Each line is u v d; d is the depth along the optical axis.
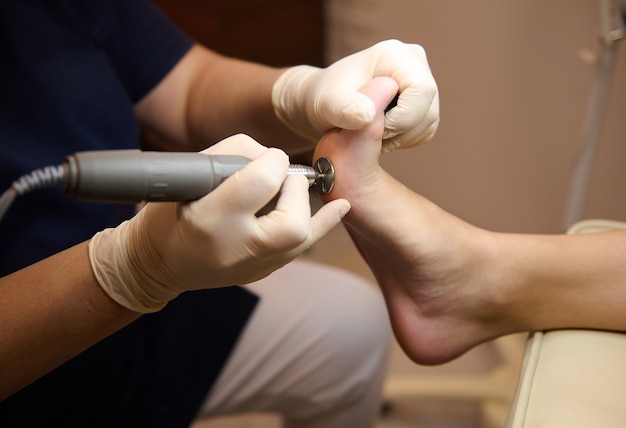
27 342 0.64
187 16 1.70
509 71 1.52
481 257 0.78
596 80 0.97
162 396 0.94
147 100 1.01
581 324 0.75
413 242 0.76
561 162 1.47
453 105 1.70
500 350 1.53
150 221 0.60
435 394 1.43
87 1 0.91
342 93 0.66
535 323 0.78
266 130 0.92
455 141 1.73
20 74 0.84
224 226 0.57
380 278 0.82
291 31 1.82
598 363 0.67
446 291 0.79
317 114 0.73
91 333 0.65
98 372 0.85
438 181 1.83
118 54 0.96
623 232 0.80
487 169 1.67
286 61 1.85
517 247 0.79
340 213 0.63
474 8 1.55
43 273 0.65
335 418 1.05
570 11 1.34
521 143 1.55
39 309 0.64
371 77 0.72
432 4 1.66
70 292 0.64
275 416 1.51
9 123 0.83
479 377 1.50
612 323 0.74
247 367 0.99
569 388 0.63
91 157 0.53
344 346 1.01
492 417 1.40
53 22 0.88
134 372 0.91
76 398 0.84
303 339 1.00
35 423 0.82
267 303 1.01
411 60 0.70
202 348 0.97
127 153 0.54
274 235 0.58
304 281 1.04
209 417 1.01
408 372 1.57
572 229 0.85
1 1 0.85
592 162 1.01
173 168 0.55
